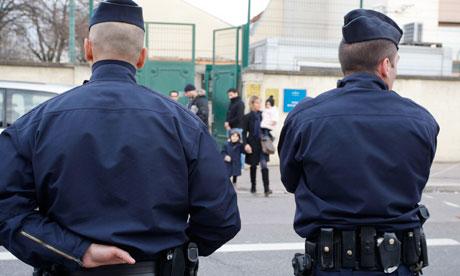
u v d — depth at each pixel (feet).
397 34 8.71
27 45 84.33
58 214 6.57
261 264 19.13
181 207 6.90
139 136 6.64
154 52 46.70
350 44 8.64
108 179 6.49
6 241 6.61
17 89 24.98
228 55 45.68
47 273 7.02
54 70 41.65
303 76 43.39
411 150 8.10
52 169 6.54
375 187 7.94
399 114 8.25
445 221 26.30
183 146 6.88
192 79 45.73
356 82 8.55
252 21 50.16
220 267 18.75
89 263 6.42
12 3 81.25
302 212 8.39
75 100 6.81
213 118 46.34
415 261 8.09
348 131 8.11
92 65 7.29
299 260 8.36
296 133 8.48
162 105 7.00
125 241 6.45
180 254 6.97
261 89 42.96
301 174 8.71
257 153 32.32
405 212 8.09
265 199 31.17
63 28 82.89
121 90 6.90
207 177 6.97
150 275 6.75
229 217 7.16
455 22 87.25
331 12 49.70
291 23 49.90
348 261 7.97
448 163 46.01
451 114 46.14
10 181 6.57
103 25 7.05
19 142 6.71
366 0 66.23
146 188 6.57
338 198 8.07
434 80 45.75
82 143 6.54
